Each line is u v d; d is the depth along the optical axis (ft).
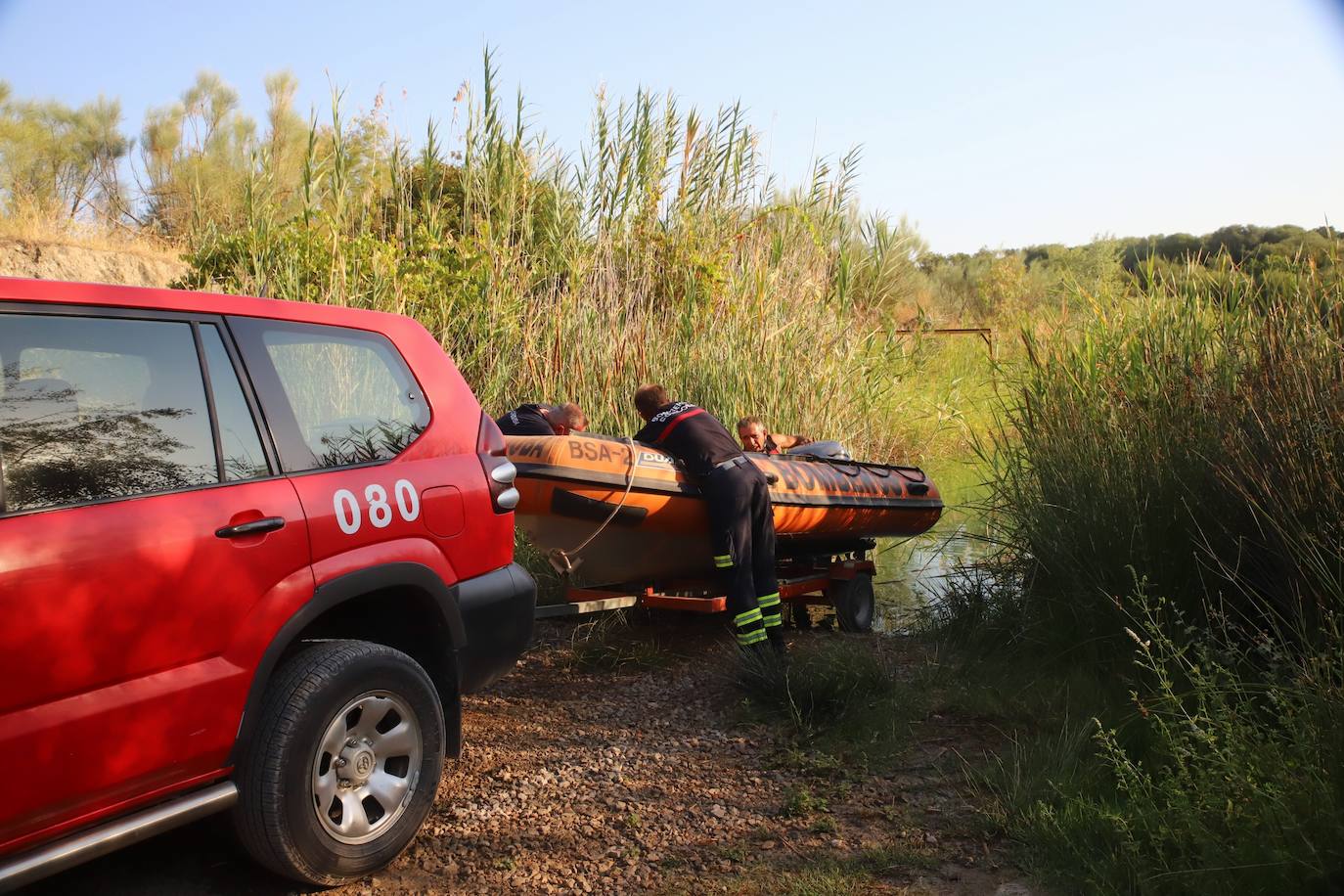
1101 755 11.98
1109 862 9.87
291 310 10.66
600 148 32.17
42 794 7.62
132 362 8.96
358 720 10.16
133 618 8.19
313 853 9.56
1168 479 15.79
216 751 8.87
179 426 9.11
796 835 11.37
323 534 9.84
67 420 8.32
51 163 52.16
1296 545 12.97
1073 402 19.06
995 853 10.76
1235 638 14.16
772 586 18.53
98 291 8.89
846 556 24.80
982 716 14.99
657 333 28.73
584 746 14.37
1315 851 8.61
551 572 21.80
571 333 27.43
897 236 36.17
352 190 29.86
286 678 9.62
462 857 10.85
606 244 30.50
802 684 15.51
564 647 19.33
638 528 18.40
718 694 16.72
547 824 11.72
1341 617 12.12
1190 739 11.59
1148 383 18.38
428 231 28.91
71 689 7.81
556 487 17.54
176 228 50.16
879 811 11.94
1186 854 9.72
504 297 27.81
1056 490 17.75
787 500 20.38
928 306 66.23
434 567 11.05
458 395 12.30
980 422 36.14
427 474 11.24
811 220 33.58
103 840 8.05
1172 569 15.05
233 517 9.09
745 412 28.43
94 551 8.00
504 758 13.82
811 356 31.27
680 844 11.21
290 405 10.18
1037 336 21.30
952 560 24.30
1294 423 13.97
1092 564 16.17
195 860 10.41
